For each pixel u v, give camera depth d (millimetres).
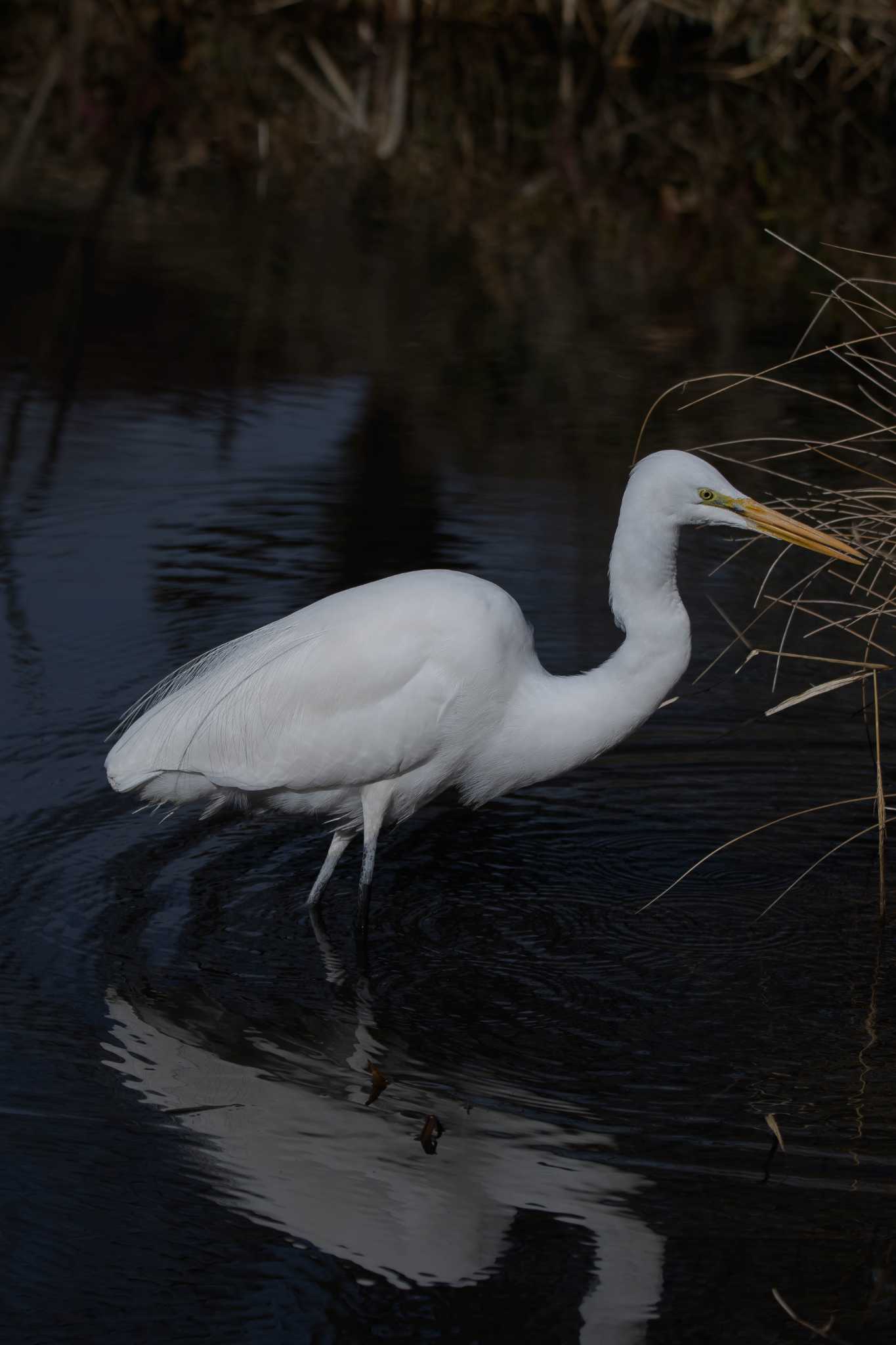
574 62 30234
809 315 18672
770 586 12289
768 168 25312
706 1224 5832
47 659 10594
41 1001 7234
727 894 8578
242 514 13219
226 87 28828
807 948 8031
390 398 16000
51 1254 5688
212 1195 5965
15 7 32031
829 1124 6504
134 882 8344
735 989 7621
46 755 9430
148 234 20969
